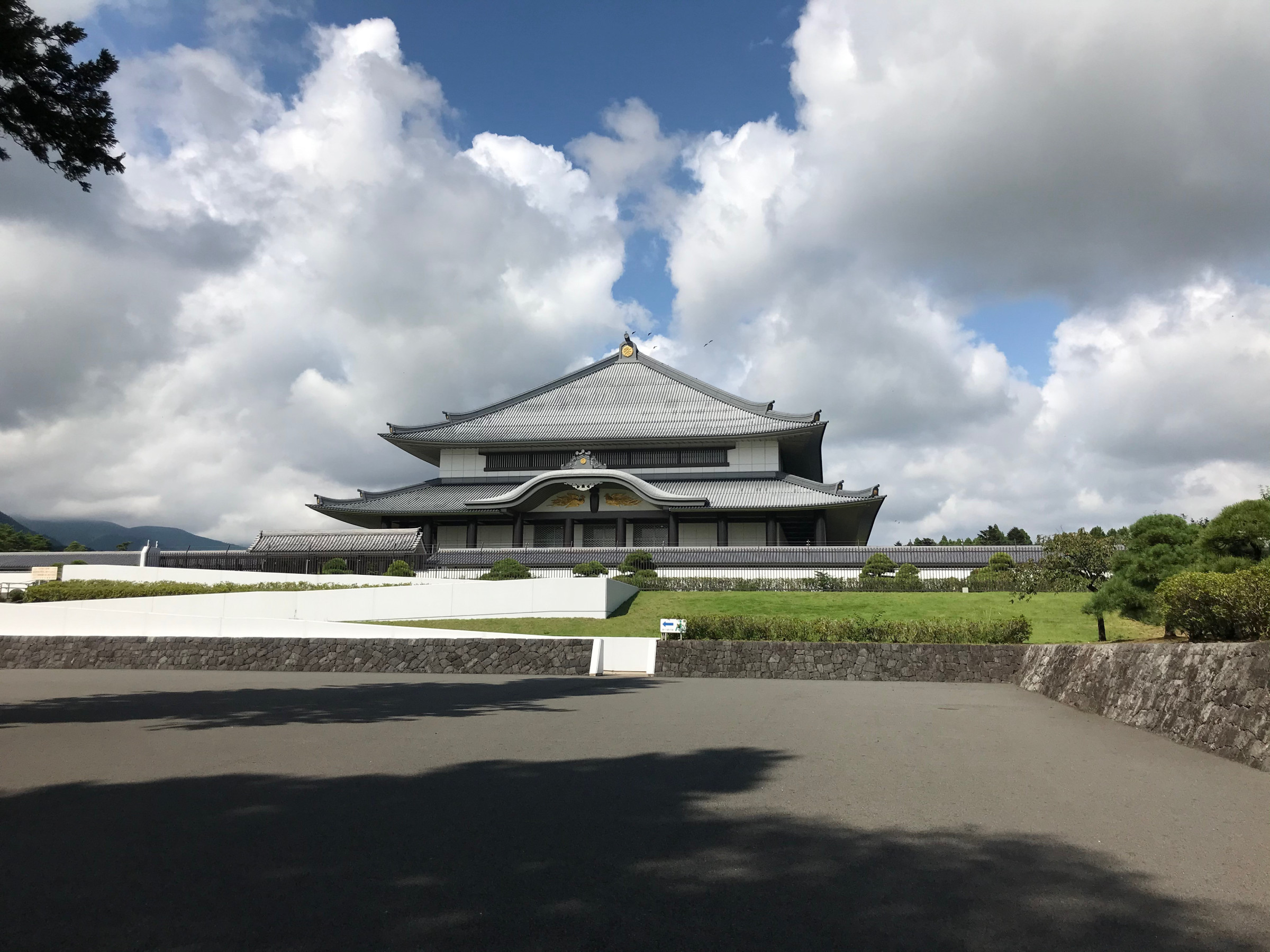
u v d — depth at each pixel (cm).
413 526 5953
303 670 2402
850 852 586
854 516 5794
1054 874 541
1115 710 1304
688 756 953
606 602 3228
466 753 973
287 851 579
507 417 6462
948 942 432
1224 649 1027
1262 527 1669
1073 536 2592
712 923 455
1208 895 503
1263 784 813
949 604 3516
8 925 447
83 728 1175
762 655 2228
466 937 433
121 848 584
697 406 6334
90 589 3359
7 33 1316
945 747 1025
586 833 629
